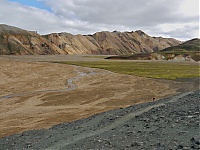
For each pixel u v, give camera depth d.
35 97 47.09
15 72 81.69
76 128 22.41
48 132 22.12
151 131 15.13
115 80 70.12
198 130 13.43
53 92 52.19
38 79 70.38
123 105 40.66
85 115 33.50
